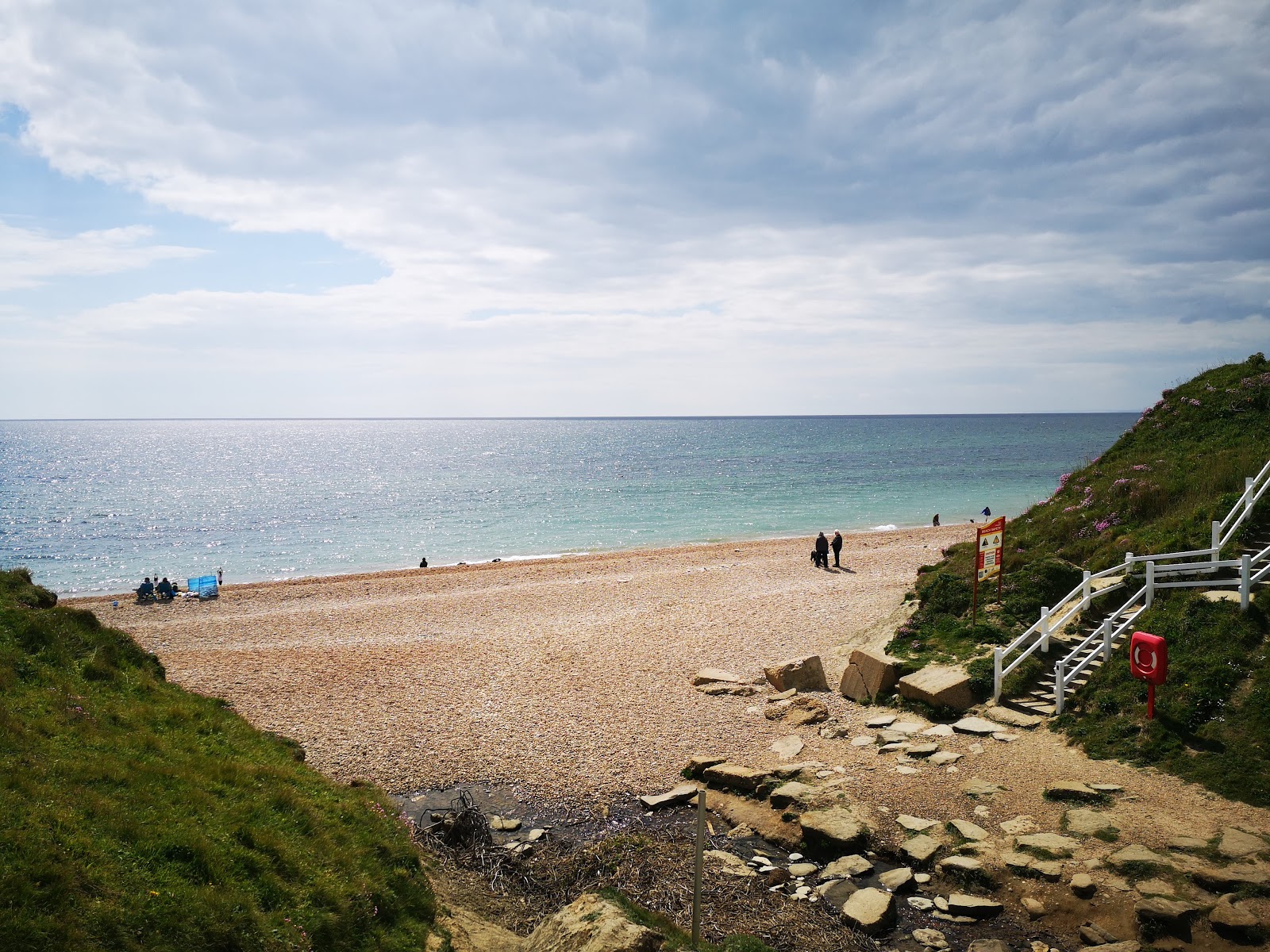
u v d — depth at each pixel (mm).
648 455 157250
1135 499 22031
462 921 9312
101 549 58562
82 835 7117
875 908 9844
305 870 8312
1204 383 27469
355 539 61375
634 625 27516
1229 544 17453
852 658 19031
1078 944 9047
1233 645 14141
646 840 12047
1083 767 12938
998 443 179250
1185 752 12484
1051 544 22922
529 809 13742
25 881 6199
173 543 60625
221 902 7113
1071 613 16656
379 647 25219
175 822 8047
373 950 7793
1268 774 11438
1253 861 9617
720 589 33812
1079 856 10359
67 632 12031
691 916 9812
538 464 138125
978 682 16484
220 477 119750
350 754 15945
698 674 20797
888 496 79062
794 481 96812
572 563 44688
